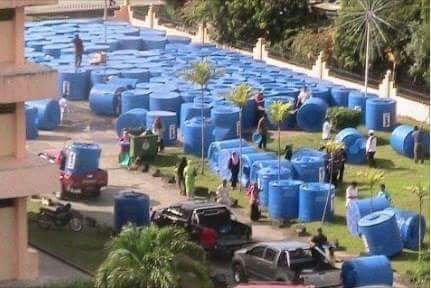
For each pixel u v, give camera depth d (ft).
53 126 382.01
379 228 274.36
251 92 375.45
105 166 346.54
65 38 474.90
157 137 347.56
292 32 472.03
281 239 288.10
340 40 432.25
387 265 253.44
